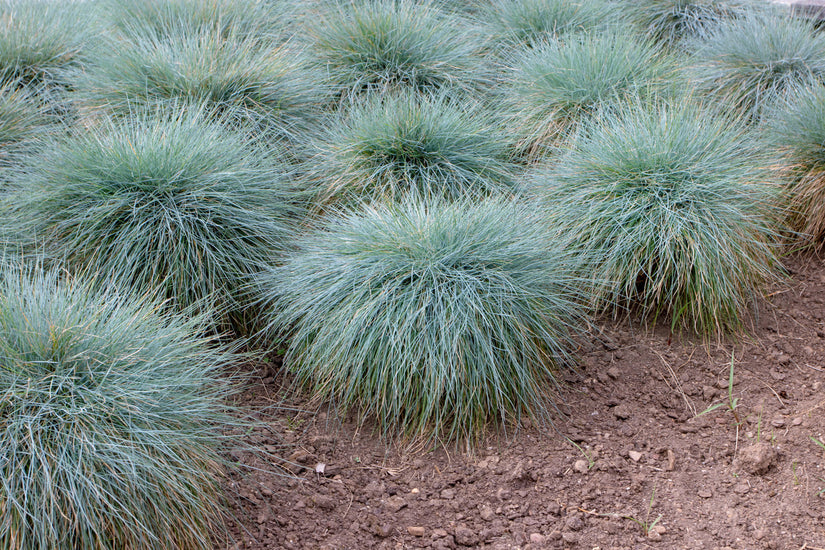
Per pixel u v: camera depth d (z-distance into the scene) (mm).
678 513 3285
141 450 2961
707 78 6242
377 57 6137
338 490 3514
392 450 3762
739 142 4922
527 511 3354
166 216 4277
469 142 5332
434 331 3689
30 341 3066
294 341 4125
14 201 4570
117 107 5473
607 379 4172
